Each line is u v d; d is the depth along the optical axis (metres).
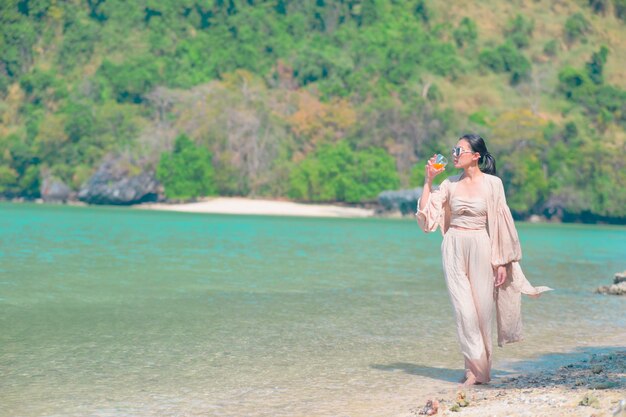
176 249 31.08
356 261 27.08
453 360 9.70
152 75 133.50
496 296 8.40
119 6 156.00
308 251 32.03
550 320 13.38
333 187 102.00
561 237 55.88
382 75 140.25
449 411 6.82
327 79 138.62
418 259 28.67
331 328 12.20
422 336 11.50
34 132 119.50
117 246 32.03
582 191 101.06
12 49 144.88
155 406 7.38
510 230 8.21
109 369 9.02
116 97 132.00
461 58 154.12
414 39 156.38
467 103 140.00
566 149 106.38
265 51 150.25
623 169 103.88
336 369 9.12
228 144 105.50
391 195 94.44
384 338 11.30
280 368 9.16
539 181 99.69
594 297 17.09
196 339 11.06
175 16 155.62
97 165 108.38
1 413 7.09
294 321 12.91
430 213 8.30
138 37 151.12
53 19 151.50
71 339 10.91
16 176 115.50
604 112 134.88
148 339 11.00
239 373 8.87
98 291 16.75
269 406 7.39
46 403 7.46
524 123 106.81
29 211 77.88
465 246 8.22
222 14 157.25
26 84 137.25
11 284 17.69
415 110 112.31
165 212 87.19
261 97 120.06
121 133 114.88
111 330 11.73
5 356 9.66
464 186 8.32
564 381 7.94
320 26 161.75
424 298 16.42
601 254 35.53
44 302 14.85
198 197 104.75
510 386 7.95
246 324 12.52
